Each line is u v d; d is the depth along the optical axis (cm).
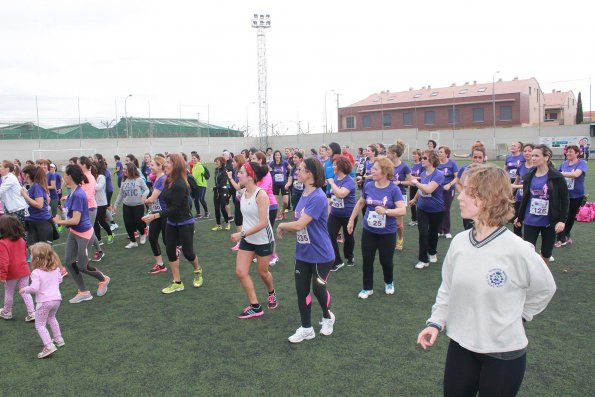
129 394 371
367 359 420
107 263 790
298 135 4984
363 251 577
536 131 3906
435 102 5303
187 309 562
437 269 708
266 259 523
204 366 414
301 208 457
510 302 224
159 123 4706
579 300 553
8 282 537
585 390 359
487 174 225
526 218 597
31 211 716
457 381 240
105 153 4050
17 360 438
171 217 605
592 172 2378
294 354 433
